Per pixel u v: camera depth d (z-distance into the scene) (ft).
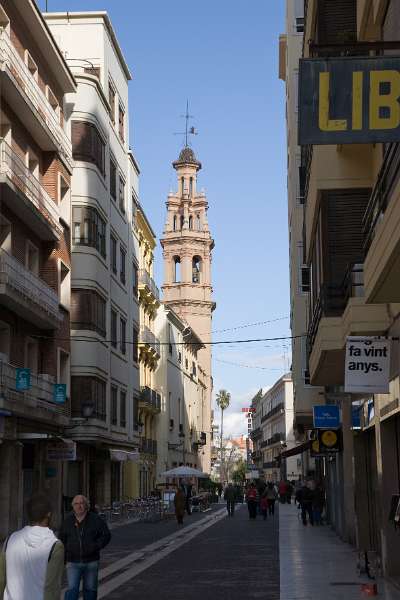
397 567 53.93
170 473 170.40
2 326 99.19
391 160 35.86
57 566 22.50
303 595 48.60
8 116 98.17
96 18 150.20
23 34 103.14
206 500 195.11
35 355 110.32
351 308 48.85
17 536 22.75
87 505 35.91
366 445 68.23
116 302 155.94
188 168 352.28
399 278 35.81
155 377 229.45
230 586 54.44
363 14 45.29
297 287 117.39
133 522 138.62
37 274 110.83
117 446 157.17
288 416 360.28
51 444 109.60
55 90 116.98
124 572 64.03
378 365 44.70
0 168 91.97
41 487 109.60
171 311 238.68
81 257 135.44
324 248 56.34
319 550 78.84
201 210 350.02
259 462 486.79
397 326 45.32
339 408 85.92
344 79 29.35
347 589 50.52
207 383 342.64
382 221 34.76
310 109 29.30
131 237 172.35
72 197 135.95
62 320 112.47
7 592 22.21
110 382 148.25
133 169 176.14
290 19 116.98
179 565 68.69
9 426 95.40
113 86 157.58
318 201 57.11
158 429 226.79
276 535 102.68
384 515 54.03
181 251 344.69
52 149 112.88
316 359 64.13
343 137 29.19
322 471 135.33
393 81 29.30
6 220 98.43
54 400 109.09
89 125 138.41
